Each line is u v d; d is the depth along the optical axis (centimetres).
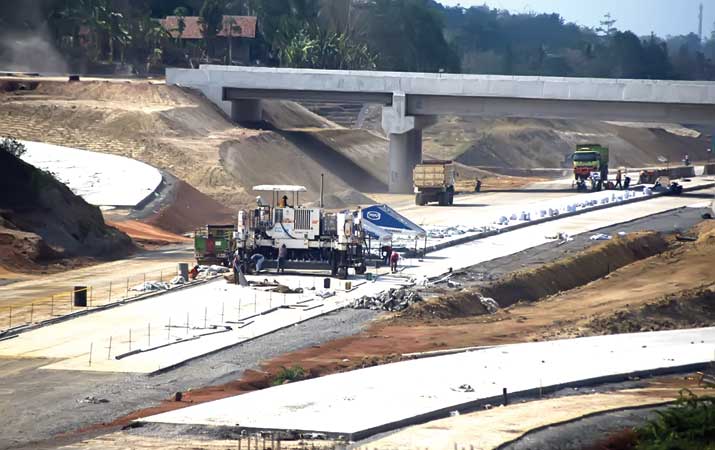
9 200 9712
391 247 9319
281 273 8769
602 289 8794
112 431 4622
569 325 7138
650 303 7588
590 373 5659
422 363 5853
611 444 4525
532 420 4781
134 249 10238
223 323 6894
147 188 12694
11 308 7275
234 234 8756
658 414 4750
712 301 7712
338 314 7312
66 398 5228
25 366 5822
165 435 4531
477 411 4981
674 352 6203
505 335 6769
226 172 14638
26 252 9000
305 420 4706
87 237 9838
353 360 6019
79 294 7356
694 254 9956
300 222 8712
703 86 14962
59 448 4353
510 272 9094
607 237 11131
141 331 6638
